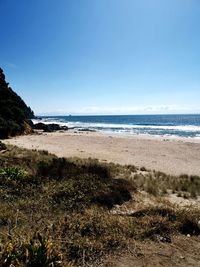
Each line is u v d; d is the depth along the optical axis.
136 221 7.04
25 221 6.38
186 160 28.09
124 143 39.38
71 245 5.29
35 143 35.22
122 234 6.11
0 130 39.12
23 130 47.22
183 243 6.20
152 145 38.09
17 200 8.22
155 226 6.76
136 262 5.07
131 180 14.23
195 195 13.38
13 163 13.74
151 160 26.84
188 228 7.06
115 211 8.62
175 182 15.83
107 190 10.30
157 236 6.33
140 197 11.30
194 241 6.39
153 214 7.77
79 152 29.23
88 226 6.22
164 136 56.81
